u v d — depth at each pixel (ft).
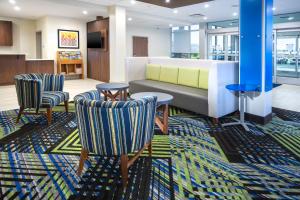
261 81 13.26
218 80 13.42
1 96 20.90
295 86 27.96
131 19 34.55
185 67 18.01
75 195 7.00
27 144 10.72
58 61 32.58
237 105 15.24
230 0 24.22
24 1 23.66
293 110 16.65
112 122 7.31
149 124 8.32
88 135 7.70
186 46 46.57
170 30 48.83
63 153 9.83
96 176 8.06
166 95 12.91
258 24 12.98
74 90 25.30
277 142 11.04
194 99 14.75
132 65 20.63
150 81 19.99
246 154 9.80
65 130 12.58
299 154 9.80
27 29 35.50
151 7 27.91
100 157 9.39
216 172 8.34
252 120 14.08
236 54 35.76
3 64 26.76
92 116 7.40
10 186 7.39
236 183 7.66
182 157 9.46
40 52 36.42
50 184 7.54
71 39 34.17
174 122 14.01
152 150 10.07
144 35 44.96
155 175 8.10
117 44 27.48
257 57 13.25
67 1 24.66
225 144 10.81
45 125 13.33
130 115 7.39
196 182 7.70
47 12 29.50
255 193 7.14
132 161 8.09
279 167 8.71
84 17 32.94
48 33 32.07
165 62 19.94
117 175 8.13
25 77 14.49
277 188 7.40
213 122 13.91
